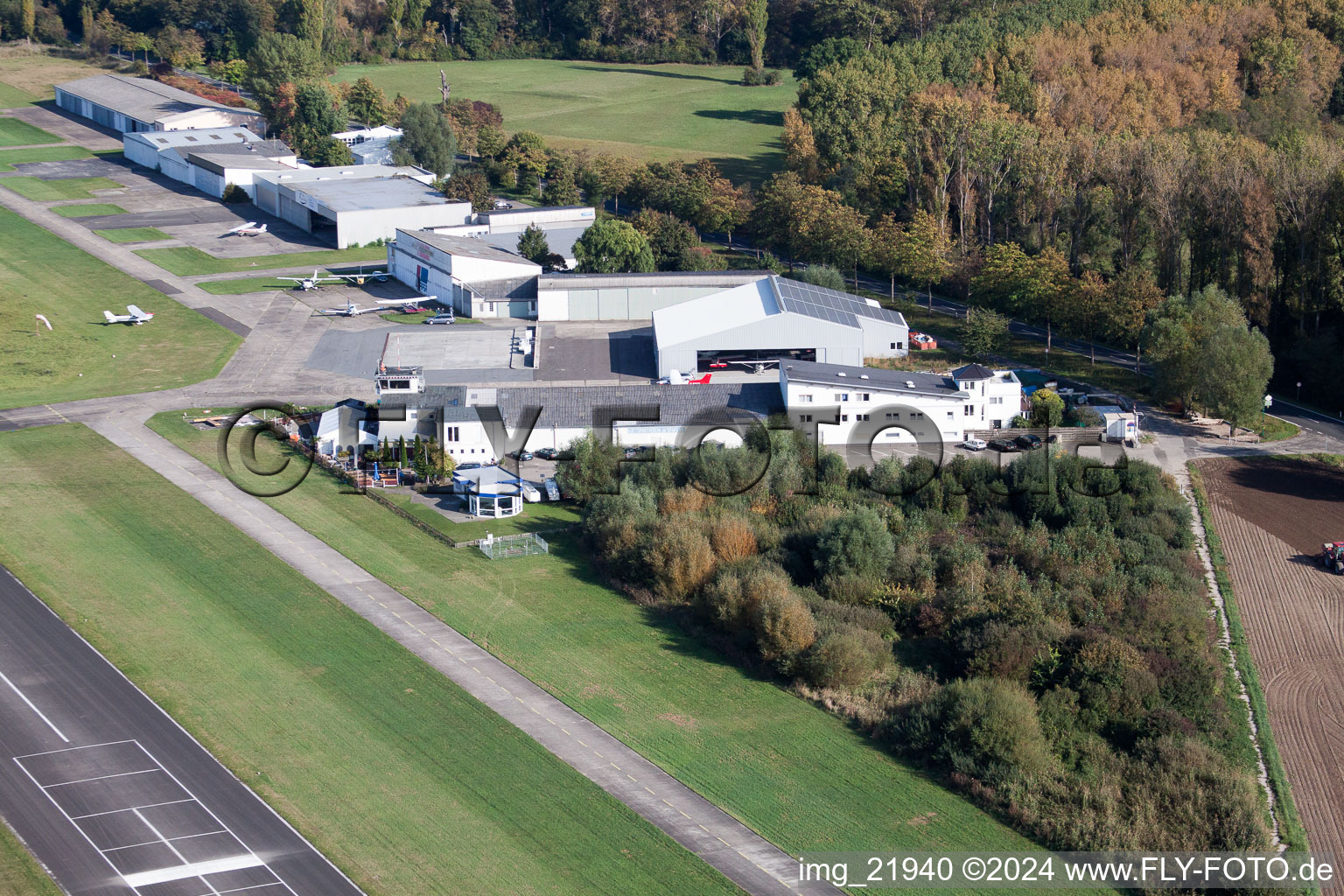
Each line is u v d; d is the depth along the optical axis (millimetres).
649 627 108688
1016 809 86000
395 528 124875
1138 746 92312
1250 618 111938
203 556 117750
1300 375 165250
